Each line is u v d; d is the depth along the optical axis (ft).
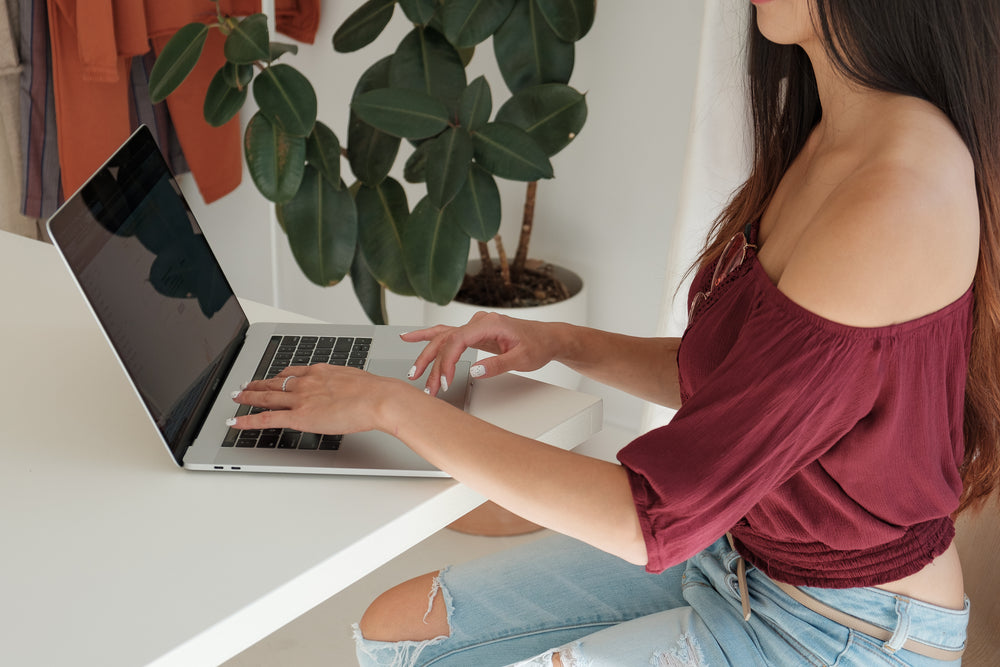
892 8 2.75
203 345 3.49
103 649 2.37
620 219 7.35
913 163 2.65
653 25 6.70
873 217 2.56
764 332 2.73
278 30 7.95
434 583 3.75
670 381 4.13
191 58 6.04
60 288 4.26
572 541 3.99
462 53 6.90
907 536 3.01
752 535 3.31
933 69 2.80
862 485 2.91
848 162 2.93
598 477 2.84
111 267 3.00
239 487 3.01
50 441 3.20
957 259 2.64
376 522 2.88
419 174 6.47
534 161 6.04
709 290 3.67
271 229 8.30
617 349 4.12
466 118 6.23
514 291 7.18
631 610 3.65
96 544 2.72
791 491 3.05
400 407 3.03
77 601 2.51
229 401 3.42
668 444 2.76
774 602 3.27
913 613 3.05
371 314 7.22
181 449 3.07
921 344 2.67
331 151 6.37
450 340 3.61
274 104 5.93
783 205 3.50
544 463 2.87
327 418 3.08
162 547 2.73
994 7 2.73
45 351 3.75
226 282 3.92
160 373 3.08
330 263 6.59
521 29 6.17
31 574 2.60
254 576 2.63
